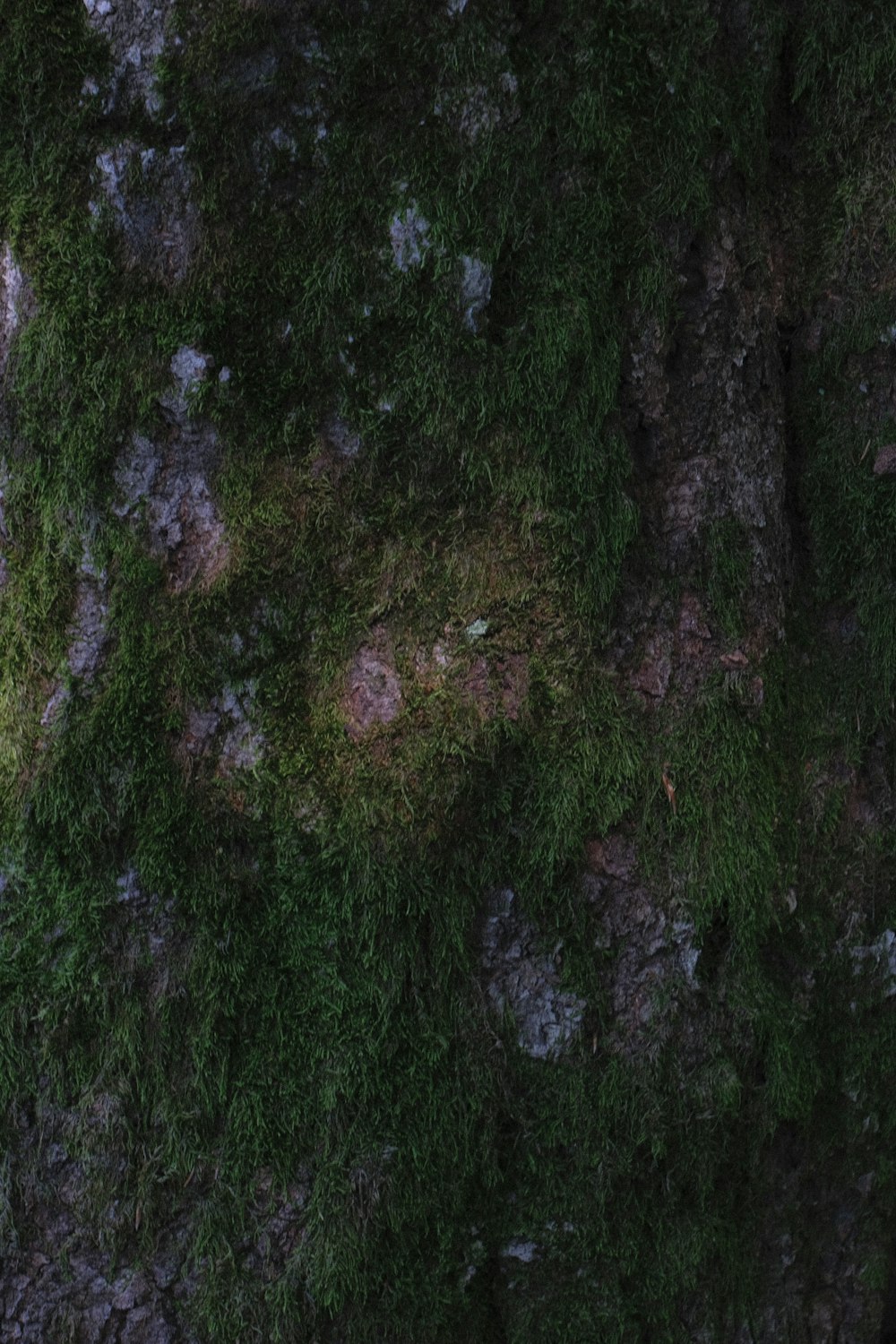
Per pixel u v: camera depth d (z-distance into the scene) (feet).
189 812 5.52
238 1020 5.58
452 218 5.37
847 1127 6.70
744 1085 6.18
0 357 5.48
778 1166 6.50
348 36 5.21
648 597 5.98
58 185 5.28
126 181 5.24
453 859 5.65
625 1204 6.00
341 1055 5.58
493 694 5.64
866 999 6.69
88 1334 5.58
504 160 5.40
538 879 5.76
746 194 6.12
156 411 5.39
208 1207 5.57
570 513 5.67
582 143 5.49
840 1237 6.80
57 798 5.47
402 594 5.57
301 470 5.50
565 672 5.72
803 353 6.59
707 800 6.03
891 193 6.32
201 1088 5.54
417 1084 5.66
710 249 5.94
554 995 5.84
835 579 6.69
